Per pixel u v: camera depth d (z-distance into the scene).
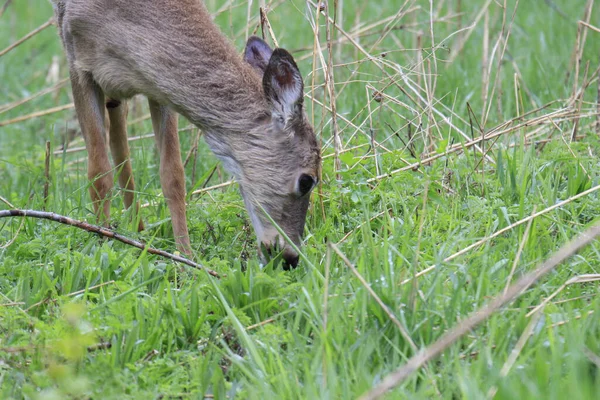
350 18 18.86
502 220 9.39
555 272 8.20
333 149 11.78
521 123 12.27
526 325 7.13
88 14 10.17
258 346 7.18
